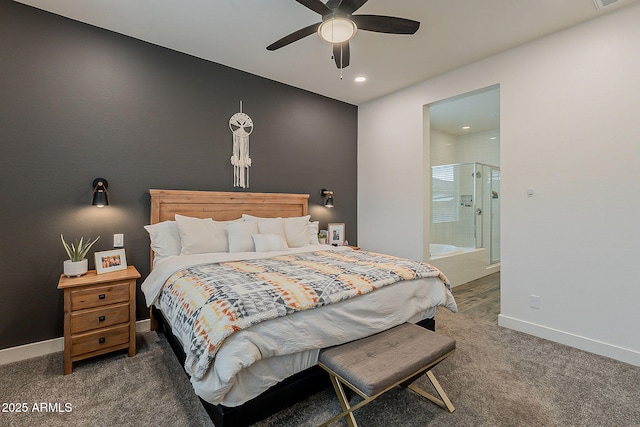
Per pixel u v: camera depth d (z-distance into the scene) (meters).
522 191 2.78
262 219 3.22
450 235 5.79
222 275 1.98
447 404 1.66
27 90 2.30
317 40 2.75
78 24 2.50
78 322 2.10
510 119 2.86
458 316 3.18
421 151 3.70
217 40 2.78
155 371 2.07
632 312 2.21
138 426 1.54
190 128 3.08
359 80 3.63
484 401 1.75
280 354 1.46
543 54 2.65
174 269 2.24
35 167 2.33
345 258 2.66
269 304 1.51
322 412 1.65
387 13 2.32
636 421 1.58
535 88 2.70
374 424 1.56
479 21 2.42
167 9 2.32
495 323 2.98
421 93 3.67
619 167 2.27
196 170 3.12
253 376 1.41
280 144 3.74
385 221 4.16
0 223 2.22
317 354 1.64
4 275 2.23
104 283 2.20
